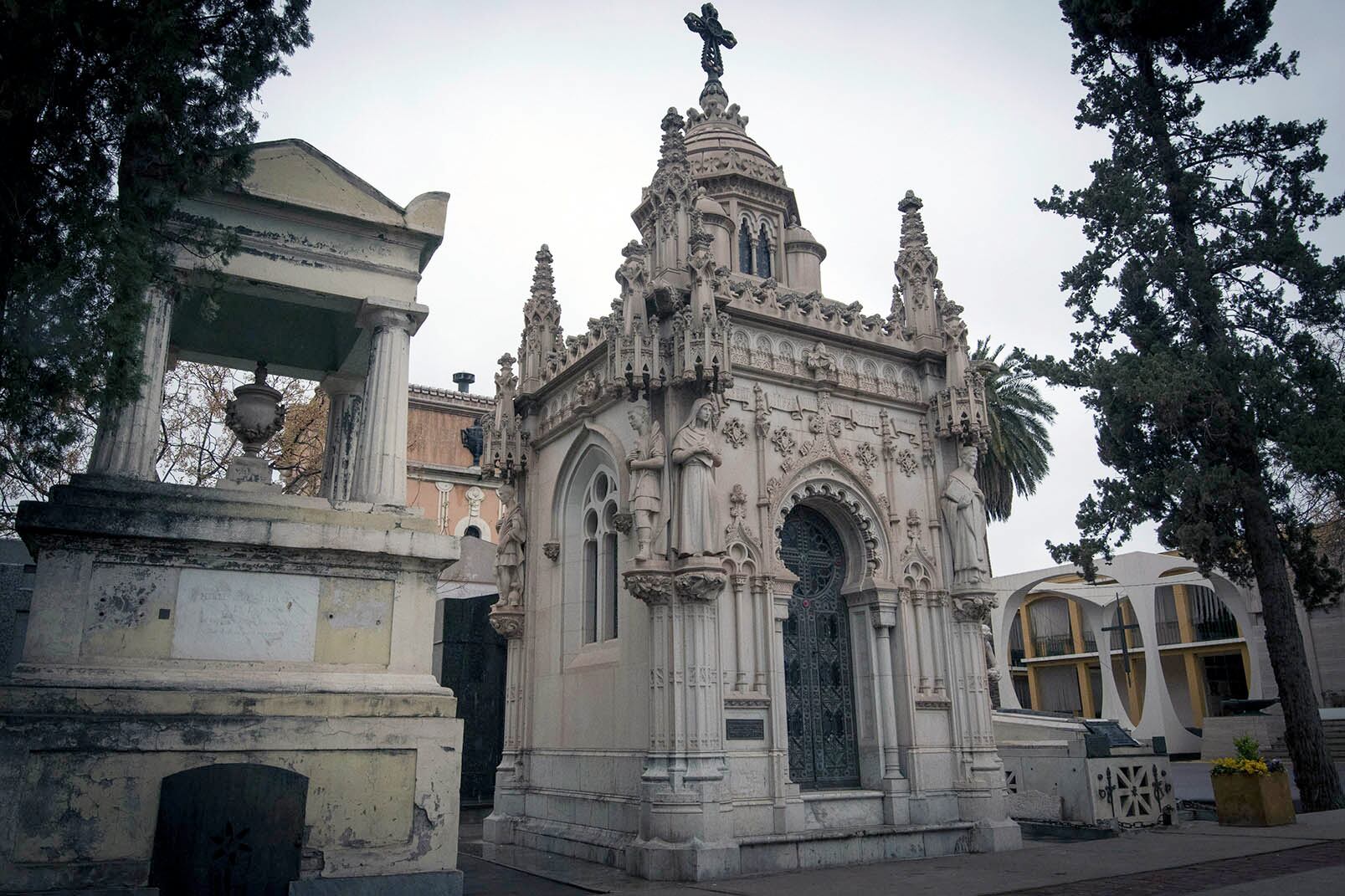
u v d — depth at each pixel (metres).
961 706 17.64
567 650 18.70
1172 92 24.19
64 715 9.64
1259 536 21.67
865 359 19.05
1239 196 23.25
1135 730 51.44
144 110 9.27
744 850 14.26
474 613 27.33
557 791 17.98
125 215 9.42
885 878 13.47
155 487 10.79
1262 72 23.52
